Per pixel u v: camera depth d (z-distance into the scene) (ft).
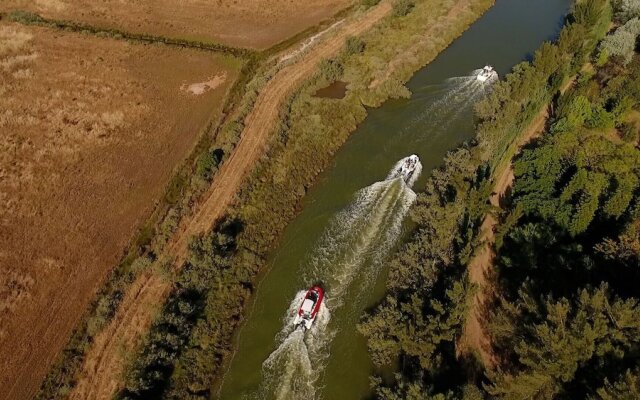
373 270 191.21
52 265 191.01
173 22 350.43
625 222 182.09
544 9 364.58
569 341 130.41
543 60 265.95
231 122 247.70
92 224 206.49
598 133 234.17
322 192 222.89
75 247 197.67
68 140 247.91
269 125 247.91
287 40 328.29
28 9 363.56
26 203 215.10
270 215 209.36
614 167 201.16
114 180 226.58
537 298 160.56
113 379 157.79
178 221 202.28
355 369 164.25
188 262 186.91
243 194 213.87
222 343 171.01
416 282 176.86
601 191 192.34
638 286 162.61
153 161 236.84
